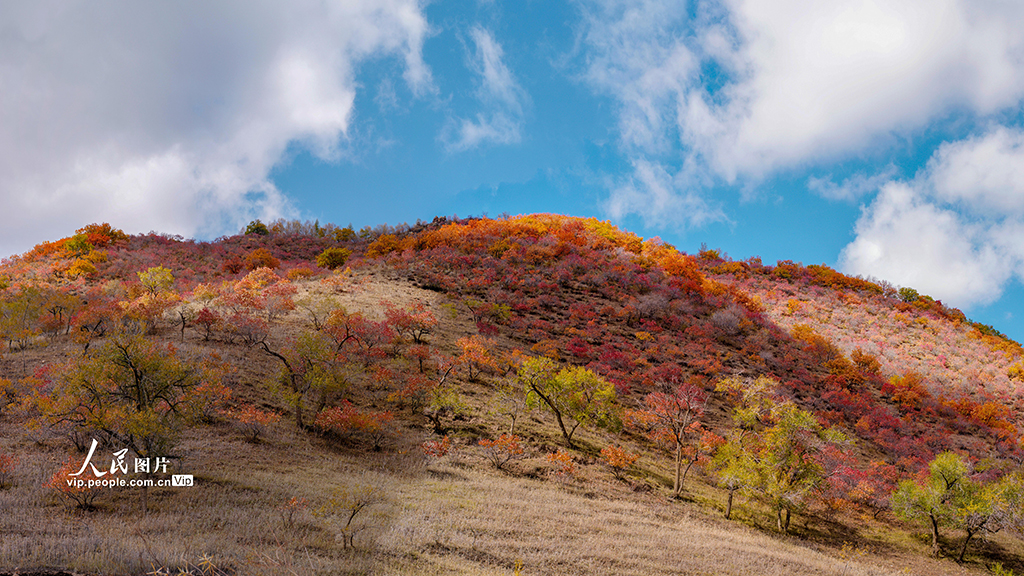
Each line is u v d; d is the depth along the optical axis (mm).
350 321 44094
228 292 52000
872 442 53031
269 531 16375
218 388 29031
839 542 30766
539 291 80500
